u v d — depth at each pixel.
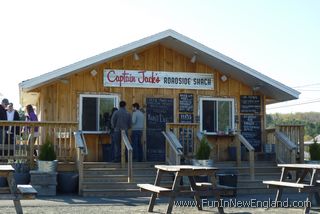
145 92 17.58
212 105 18.27
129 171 14.09
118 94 17.28
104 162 15.72
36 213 9.84
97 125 16.98
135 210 10.48
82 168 13.55
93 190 13.30
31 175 13.12
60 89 16.73
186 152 16.27
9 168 8.32
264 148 18.30
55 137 14.27
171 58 17.97
